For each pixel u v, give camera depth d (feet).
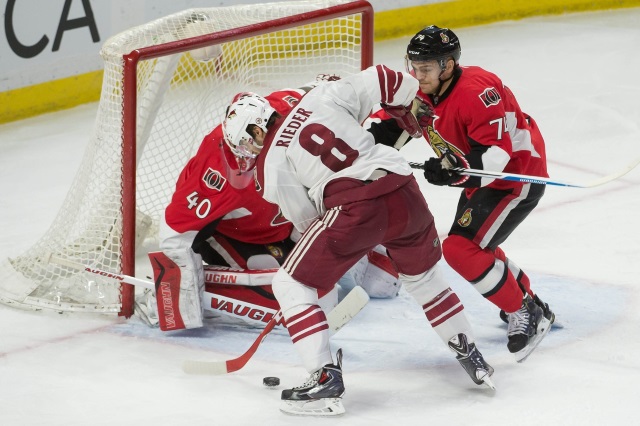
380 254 51.29
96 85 92.17
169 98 59.47
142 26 54.65
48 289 52.54
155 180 63.10
